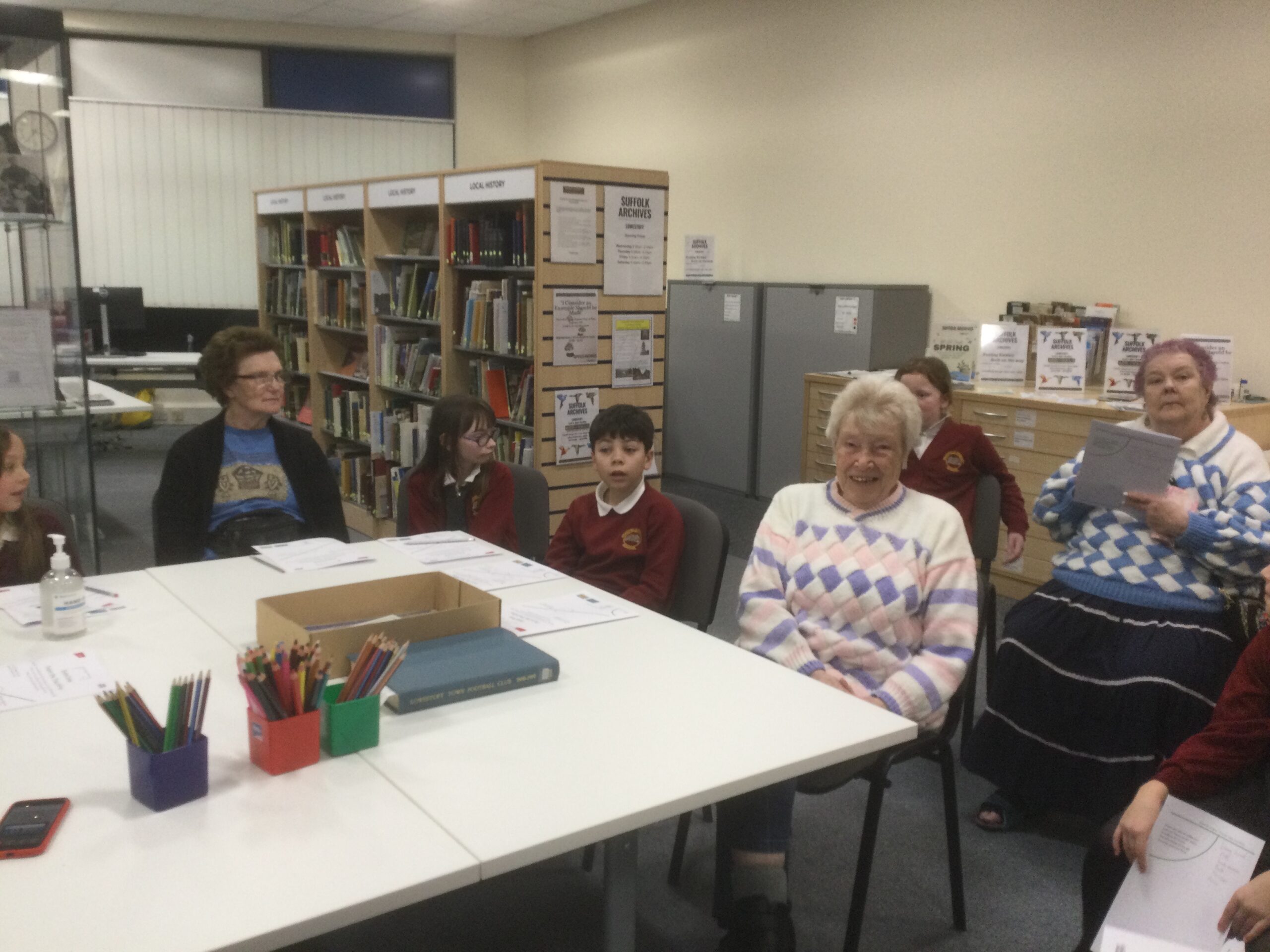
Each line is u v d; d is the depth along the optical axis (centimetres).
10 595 204
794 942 180
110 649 177
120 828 119
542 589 220
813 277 635
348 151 845
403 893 109
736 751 143
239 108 809
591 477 455
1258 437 401
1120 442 230
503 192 440
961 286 544
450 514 295
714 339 638
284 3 746
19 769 134
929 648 198
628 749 143
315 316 631
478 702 158
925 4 543
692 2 698
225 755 139
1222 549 222
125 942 98
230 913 103
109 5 754
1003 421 436
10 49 310
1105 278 477
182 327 832
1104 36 464
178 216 811
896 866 237
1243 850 151
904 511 204
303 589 215
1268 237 416
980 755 259
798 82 626
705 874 233
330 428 641
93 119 777
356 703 139
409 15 781
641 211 445
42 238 327
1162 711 226
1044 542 423
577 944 206
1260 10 409
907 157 564
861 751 148
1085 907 175
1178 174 443
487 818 123
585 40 801
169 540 273
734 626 404
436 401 514
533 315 434
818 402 537
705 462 660
